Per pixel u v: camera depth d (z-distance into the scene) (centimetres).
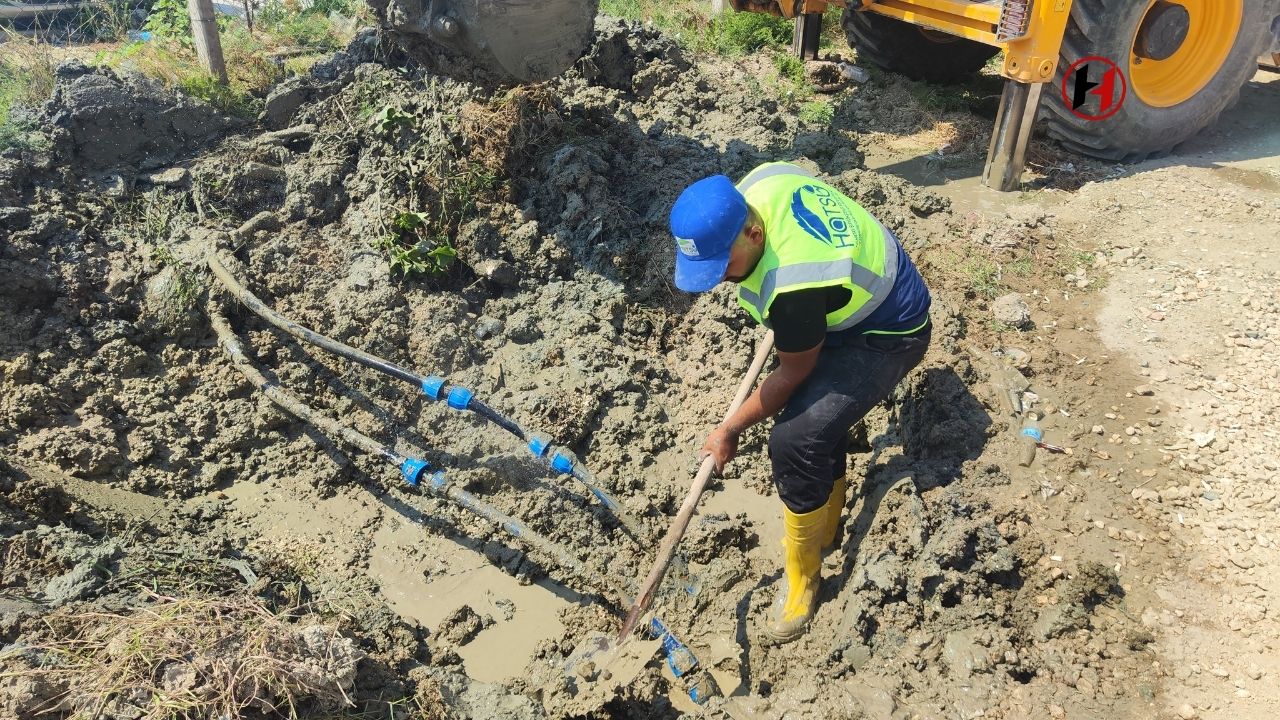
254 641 262
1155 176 568
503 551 363
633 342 457
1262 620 307
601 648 327
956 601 320
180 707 246
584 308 460
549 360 437
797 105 682
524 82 460
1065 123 598
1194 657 298
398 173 495
